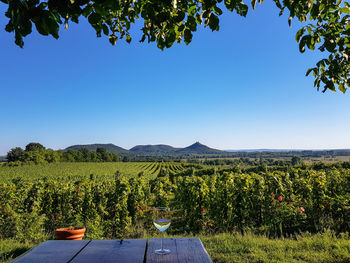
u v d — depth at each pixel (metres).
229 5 1.87
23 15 1.24
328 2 1.92
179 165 87.50
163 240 2.13
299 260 3.80
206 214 6.88
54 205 7.40
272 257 3.97
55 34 1.32
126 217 7.12
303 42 2.06
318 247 4.37
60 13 1.34
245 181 6.93
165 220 2.17
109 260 1.65
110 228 6.96
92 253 1.80
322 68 2.32
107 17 1.53
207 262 1.61
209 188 7.38
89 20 1.49
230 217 6.64
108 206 7.20
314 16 1.96
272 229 6.26
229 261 3.90
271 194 6.86
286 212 6.40
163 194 11.99
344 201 6.29
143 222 8.00
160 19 1.70
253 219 6.82
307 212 6.47
